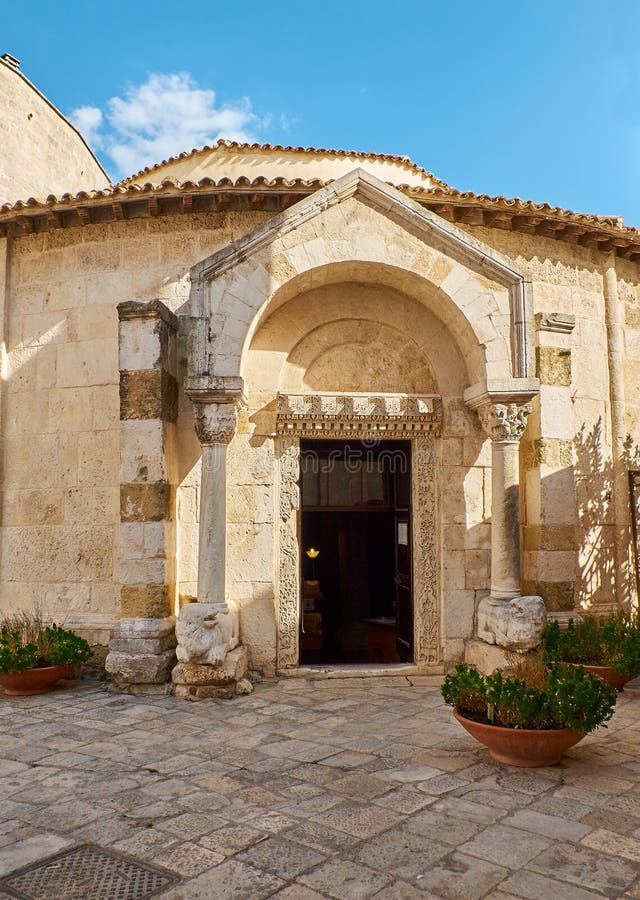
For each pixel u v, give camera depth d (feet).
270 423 29.84
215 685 25.94
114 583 30.19
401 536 32.27
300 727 22.21
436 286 27.96
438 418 30.48
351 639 44.14
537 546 29.96
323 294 30.66
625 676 26.55
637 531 33.65
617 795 16.47
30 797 16.43
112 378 31.01
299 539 30.22
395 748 20.01
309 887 12.33
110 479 30.66
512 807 15.72
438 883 12.44
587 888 12.29
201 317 26.71
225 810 15.58
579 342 33.91
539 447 30.19
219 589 26.61
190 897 12.03
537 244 33.40
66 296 31.99
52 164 47.88
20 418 32.12
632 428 35.01
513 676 20.43
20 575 31.40
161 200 30.35
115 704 25.11
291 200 30.35
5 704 25.38
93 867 13.08
